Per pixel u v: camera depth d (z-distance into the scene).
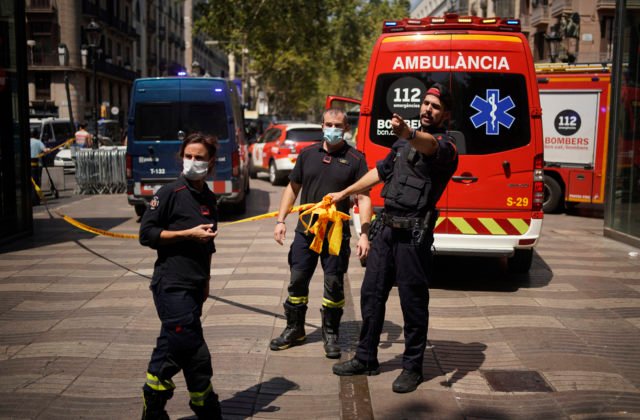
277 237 5.03
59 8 43.28
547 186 14.57
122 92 54.00
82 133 22.98
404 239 4.26
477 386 4.41
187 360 3.54
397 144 4.43
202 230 3.54
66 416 3.87
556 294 6.96
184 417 3.90
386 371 4.67
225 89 12.14
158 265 3.63
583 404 4.11
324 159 4.99
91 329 5.52
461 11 53.00
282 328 5.62
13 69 9.90
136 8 56.19
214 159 3.69
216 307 6.24
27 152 10.31
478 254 7.12
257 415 3.94
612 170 10.78
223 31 39.81
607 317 6.09
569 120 14.13
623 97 10.48
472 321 5.94
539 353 5.07
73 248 9.33
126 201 15.44
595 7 32.03
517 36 6.97
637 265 8.53
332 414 3.97
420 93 7.09
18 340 5.24
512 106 6.97
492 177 7.00
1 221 9.58
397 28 7.20
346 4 45.94
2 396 4.15
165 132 12.02
